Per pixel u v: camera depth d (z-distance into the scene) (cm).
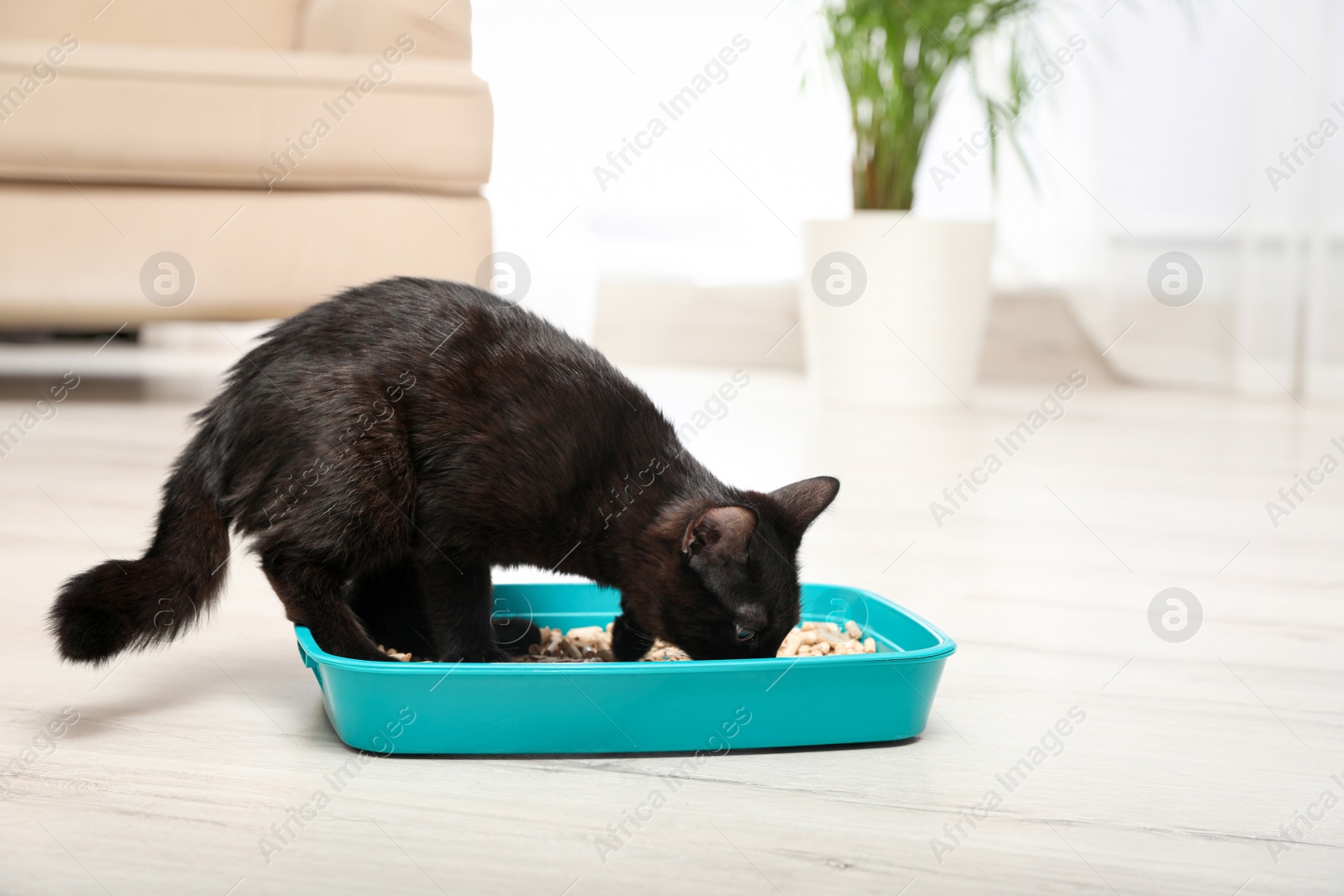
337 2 427
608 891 109
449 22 419
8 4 458
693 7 561
